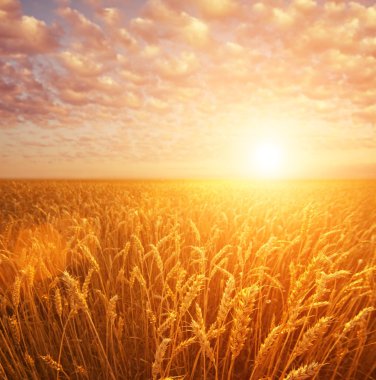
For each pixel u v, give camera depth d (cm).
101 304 385
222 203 970
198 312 212
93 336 336
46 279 388
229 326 341
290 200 1220
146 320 307
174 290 393
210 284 410
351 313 355
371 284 349
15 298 277
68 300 342
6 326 330
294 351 193
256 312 358
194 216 763
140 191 1769
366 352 321
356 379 303
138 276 277
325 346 311
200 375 307
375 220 933
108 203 1032
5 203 1053
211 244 414
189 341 221
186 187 2408
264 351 204
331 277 207
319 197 1516
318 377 302
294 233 501
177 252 350
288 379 155
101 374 307
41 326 329
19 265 368
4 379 276
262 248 315
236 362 322
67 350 338
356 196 1769
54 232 540
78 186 2045
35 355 323
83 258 450
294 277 272
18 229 623
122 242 552
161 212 739
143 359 318
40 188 1742
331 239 569
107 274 456
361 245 448
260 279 309
